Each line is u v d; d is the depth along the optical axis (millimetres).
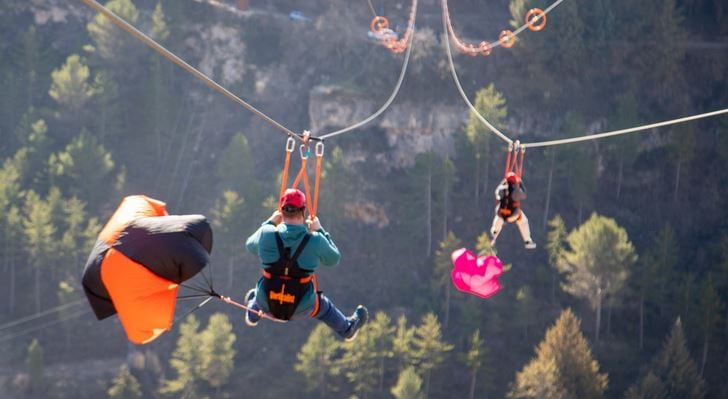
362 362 93938
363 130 135750
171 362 99000
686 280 108062
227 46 140875
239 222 110250
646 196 135750
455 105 137625
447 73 138000
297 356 103000
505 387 105062
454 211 127125
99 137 128500
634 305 111688
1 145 127312
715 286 115062
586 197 127438
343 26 140875
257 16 142625
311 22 143000
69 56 137250
